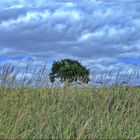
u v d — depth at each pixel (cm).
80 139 984
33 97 1266
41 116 1119
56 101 1248
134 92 1324
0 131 1055
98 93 1295
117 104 1216
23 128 1086
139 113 1187
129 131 1052
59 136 1028
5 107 1175
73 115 1112
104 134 1030
